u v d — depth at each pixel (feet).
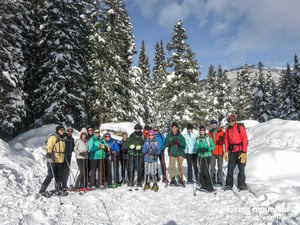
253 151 31.40
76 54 62.54
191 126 28.73
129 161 27.96
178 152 28.07
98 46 69.05
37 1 59.88
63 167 23.81
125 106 75.97
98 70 70.28
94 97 69.97
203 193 24.31
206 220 17.71
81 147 25.62
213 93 128.67
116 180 28.07
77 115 62.44
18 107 47.16
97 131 27.17
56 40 56.54
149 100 119.96
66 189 23.61
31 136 47.65
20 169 28.81
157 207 21.27
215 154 27.04
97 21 73.87
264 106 143.54
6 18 44.57
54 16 58.95
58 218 16.98
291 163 26.40
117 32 76.64
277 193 20.47
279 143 35.83
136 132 28.17
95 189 26.09
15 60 47.37
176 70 78.84
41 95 59.57
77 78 60.49
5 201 18.89
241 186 22.95
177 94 78.69
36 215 16.92
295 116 125.59
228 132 23.94
